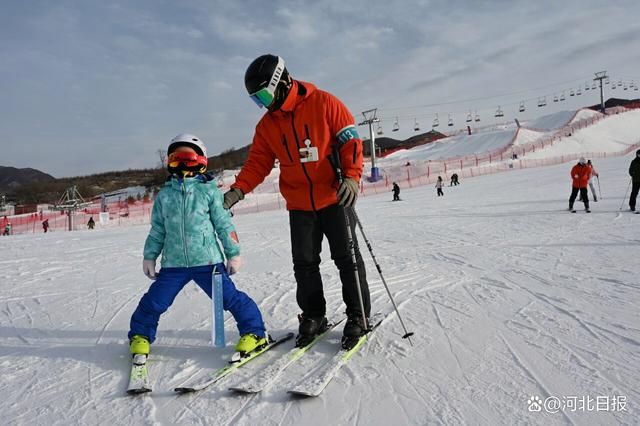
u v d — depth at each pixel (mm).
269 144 2863
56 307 4410
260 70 2523
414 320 3189
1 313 4258
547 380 2150
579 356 2412
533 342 2645
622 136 60406
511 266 4992
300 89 2695
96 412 2104
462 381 2188
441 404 1977
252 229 12703
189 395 2213
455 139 80000
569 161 44906
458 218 10984
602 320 2984
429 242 7410
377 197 27734
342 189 2520
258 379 2271
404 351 2604
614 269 4488
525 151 51250
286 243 9016
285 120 2721
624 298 3477
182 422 1953
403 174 40938
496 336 2777
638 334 2697
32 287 5578
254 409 2031
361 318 2770
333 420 1899
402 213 13898
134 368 2479
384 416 1906
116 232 16625
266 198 31984
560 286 3957
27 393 2363
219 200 2744
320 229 2891
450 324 3055
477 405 1953
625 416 1804
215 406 2084
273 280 5098
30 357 2934
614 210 9945
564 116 75125
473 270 4922
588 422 1776
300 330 2801
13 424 2029
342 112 2734
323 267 5676
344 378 2291
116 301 4578
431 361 2445
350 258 2807
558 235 7105
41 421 2047
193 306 4016
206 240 2658
